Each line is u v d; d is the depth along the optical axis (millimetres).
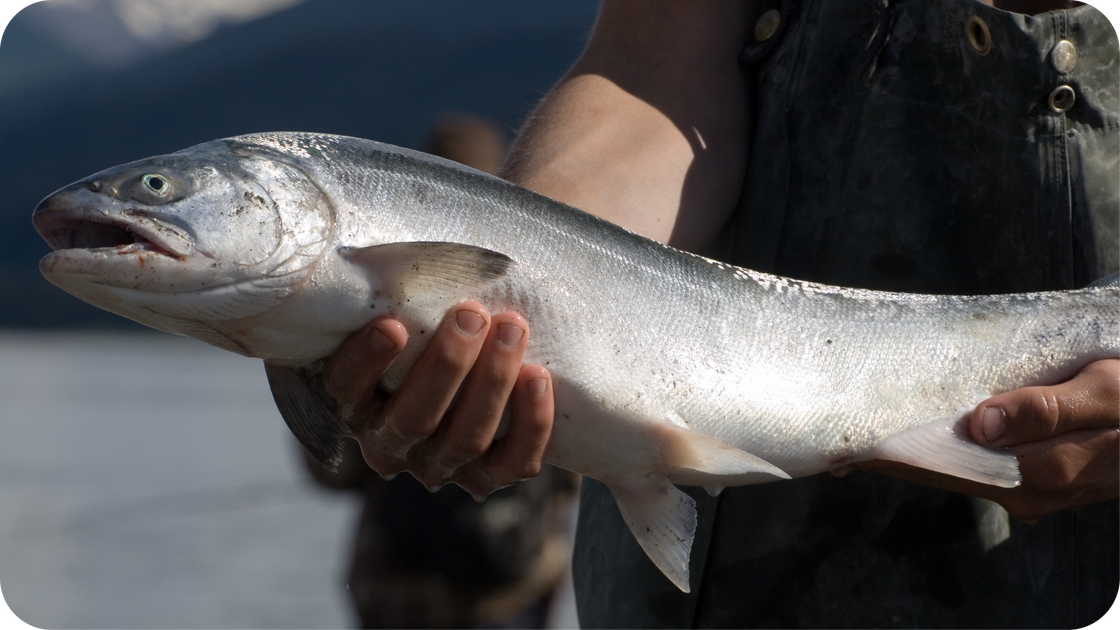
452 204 2189
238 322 2105
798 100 2527
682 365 2289
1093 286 2434
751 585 2451
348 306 2086
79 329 120250
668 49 2594
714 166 2525
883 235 2475
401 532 4621
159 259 2029
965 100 2426
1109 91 2379
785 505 2457
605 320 2229
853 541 2426
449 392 2016
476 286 2111
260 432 23219
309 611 8156
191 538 11594
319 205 2105
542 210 2250
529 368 2064
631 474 2283
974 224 2453
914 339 2451
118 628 7488
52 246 2146
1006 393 2262
